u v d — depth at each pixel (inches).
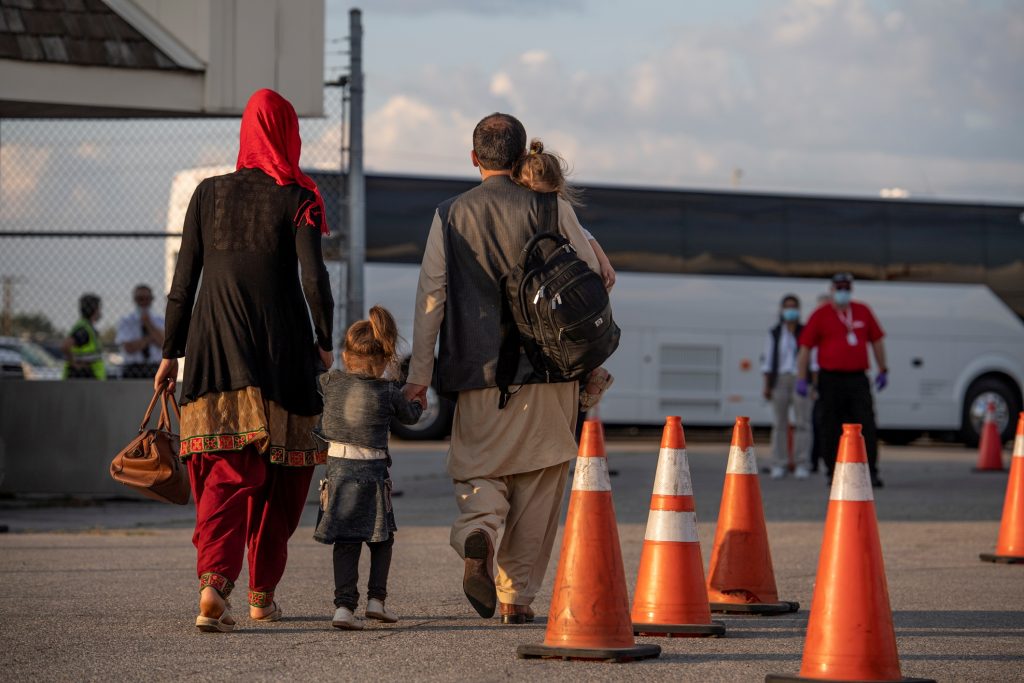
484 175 401.7
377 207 1617.9
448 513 820.0
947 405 1721.2
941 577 560.7
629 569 570.9
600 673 340.2
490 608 372.8
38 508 818.8
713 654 371.6
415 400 403.9
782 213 1704.0
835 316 933.2
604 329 370.6
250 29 807.1
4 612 440.1
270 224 396.8
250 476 396.5
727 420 1672.0
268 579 420.5
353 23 878.4
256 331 392.8
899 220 1726.1
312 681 328.8
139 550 615.8
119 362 1050.7
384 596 413.4
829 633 322.0
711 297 1676.9
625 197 1680.6
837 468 329.7
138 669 343.9
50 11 773.9
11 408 828.6
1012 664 364.2
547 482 397.4
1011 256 1739.7
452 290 389.1
